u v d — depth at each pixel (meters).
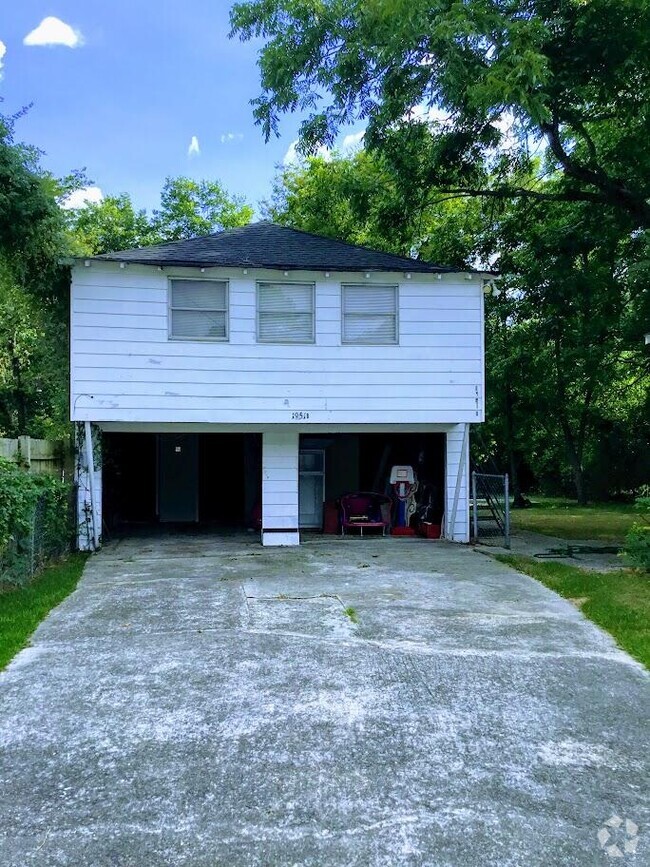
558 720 3.70
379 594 6.75
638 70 10.39
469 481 12.36
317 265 10.41
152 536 11.88
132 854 2.48
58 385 10.54
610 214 12.98
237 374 10.41
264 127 12.55
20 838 2.58
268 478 10.91
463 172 13.45
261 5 11.78
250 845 2.53
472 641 5.11
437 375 10.86
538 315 15.36
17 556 7.09
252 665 4.53
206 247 11.09
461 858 2.45
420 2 8.67
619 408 21.12
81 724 3.62
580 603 6.34
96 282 10.01
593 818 2.73
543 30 8.77
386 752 3.30
